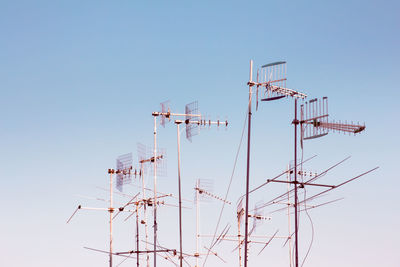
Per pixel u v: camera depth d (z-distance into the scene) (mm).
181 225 34875
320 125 27516
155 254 38156
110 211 39625
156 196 38750
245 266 28078
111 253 39188
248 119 29141
